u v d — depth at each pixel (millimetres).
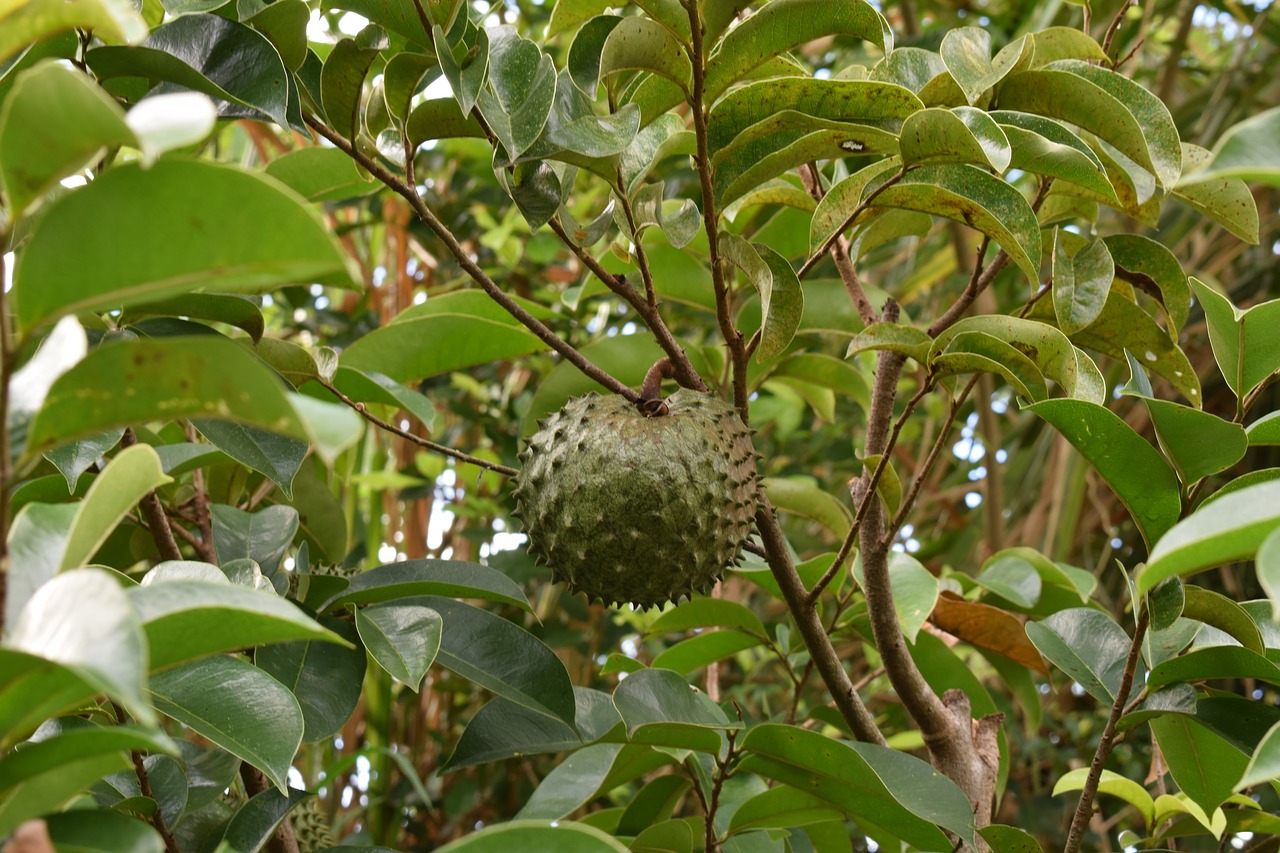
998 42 2609
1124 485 1582
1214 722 1627
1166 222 2697
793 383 2035
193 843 1688
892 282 3096
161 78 1609
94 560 1865
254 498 1981
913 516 3182
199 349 1318
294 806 1629
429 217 1659
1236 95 2648
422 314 1933
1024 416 2879
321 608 1717
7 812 1399
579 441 1718
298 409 1231
